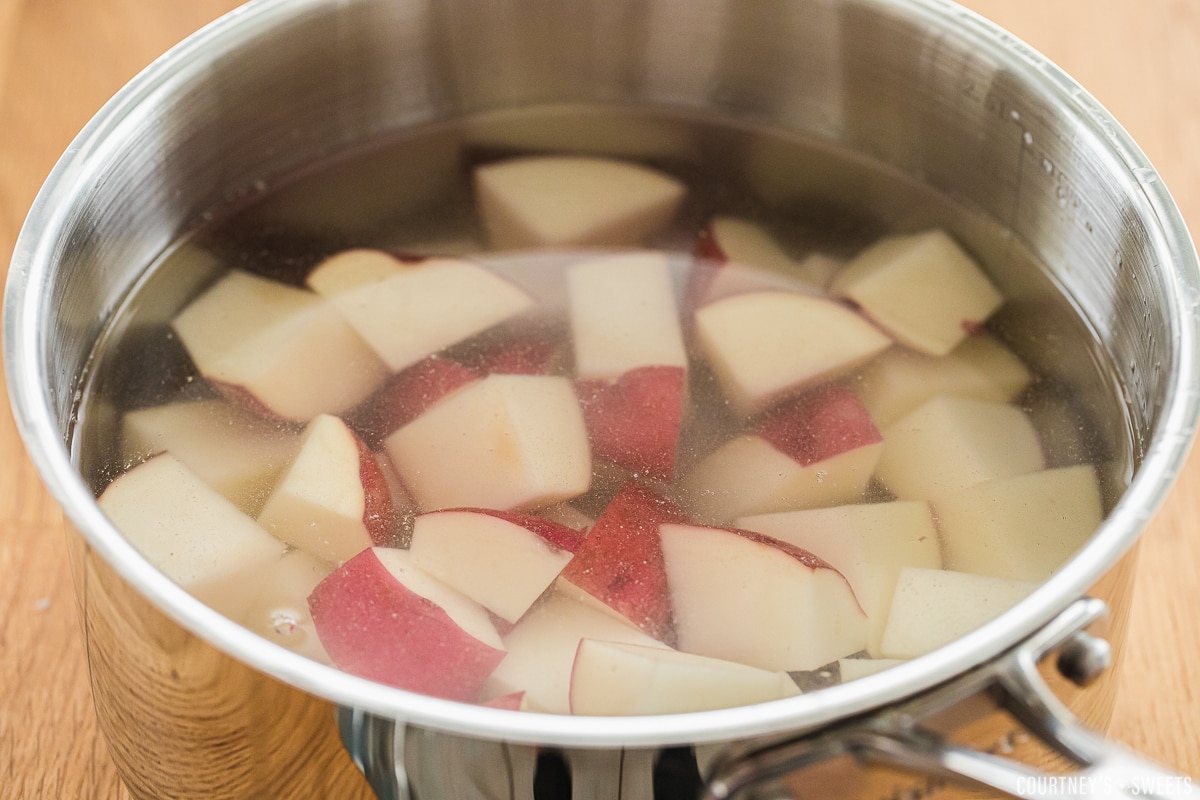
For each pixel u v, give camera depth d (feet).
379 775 1.03
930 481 1.29
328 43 1.44
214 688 1.04
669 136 1.59
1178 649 1.40
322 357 1.37
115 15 1.79
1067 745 0.99
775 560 1.19
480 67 1.54
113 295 1.39
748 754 0.99
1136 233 1.28
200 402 1.34
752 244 1.51
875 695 0.98
